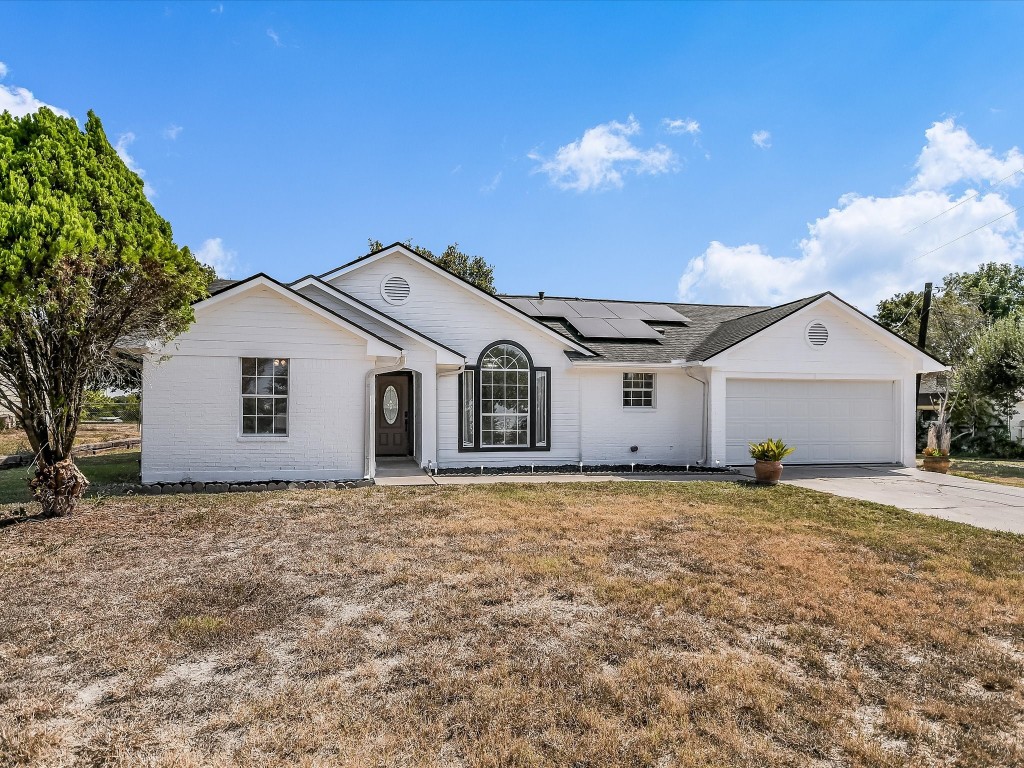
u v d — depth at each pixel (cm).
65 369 765
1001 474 1459
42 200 674
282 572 573
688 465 1497
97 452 1784
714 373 1463
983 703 354
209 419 1109
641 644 425
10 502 884
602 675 379
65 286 679
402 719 326
